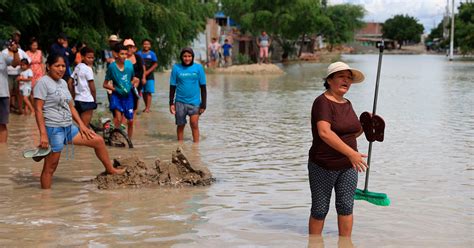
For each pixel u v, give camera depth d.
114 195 8.00
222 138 12.70
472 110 17.47
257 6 57.69
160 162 8.76
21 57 15.36
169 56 22.25
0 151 11.11
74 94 11.52
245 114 16.83
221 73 38.09
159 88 27.08
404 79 31.56
